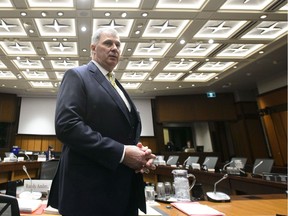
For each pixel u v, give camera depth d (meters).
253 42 6.00
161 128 10.77
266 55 6.76
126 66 7.20
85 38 5.39
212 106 10.78
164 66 7.26
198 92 10.64
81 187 0.83
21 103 10.23
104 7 4.45
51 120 10.30
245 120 10.34
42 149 9.95
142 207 0.94
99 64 1.09
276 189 2.49
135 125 1.07
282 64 7.67
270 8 4.69
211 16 4.82
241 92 10.67
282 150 8.70
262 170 4.31
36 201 1.59
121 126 0.95
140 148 0.90
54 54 6.34
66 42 5.75
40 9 4.40
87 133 0.81
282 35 5.75
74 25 5.06
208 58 6.81
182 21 5.11
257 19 5.00
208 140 11.47
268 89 9.07
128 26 5.18
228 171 3.62
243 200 1.74
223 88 10.16
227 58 6.89
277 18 5.03
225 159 10.81
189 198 1.71
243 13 4.77
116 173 0.88
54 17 4.65
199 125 11.87
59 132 0.83
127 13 4.59
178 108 10.82
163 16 4.75
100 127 0.91
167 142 10.96
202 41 5.83
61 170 0.92
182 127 11.74
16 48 6.05
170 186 1.91
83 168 0.85
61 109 0.86
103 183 0.85
